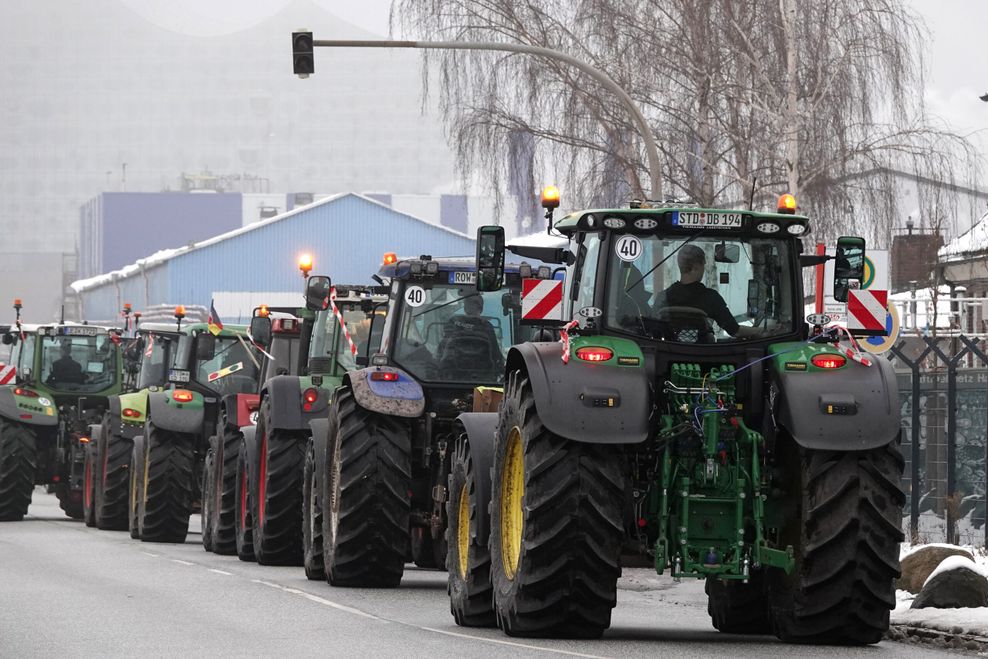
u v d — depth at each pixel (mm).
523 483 31672
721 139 96750
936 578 36219
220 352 73562
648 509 32062
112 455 78312
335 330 56812
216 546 62938
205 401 72938
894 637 32500
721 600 34469
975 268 118562
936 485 79938
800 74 94562
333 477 46938
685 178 97250
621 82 97688
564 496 30922
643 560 38000
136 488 73312
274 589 43219
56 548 62938
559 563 30875
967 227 124188
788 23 92938
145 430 72562
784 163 93750
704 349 32562
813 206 92125
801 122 92750
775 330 32906
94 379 92750
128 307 95500
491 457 35781
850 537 30641
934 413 79812
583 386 30922
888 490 30969
